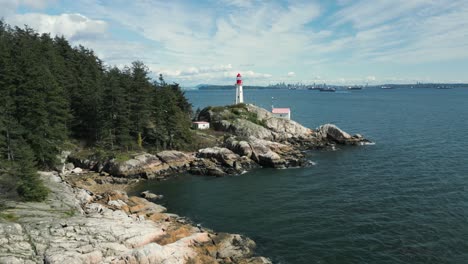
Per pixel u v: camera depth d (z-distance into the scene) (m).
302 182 54.69
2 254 25.48
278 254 31.61
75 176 55.94
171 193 51.09
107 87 65.56
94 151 64.56
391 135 95.94
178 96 93.94
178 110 77.31
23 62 53.06
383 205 42.38
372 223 37.19
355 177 55.91
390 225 36.47
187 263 28.31
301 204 44.31
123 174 57.81
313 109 184.12
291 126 94.81
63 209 36.12
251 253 31.67
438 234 33.97
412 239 33.22
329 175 58.19
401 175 55.38
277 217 40.25
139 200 43.72
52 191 41.16
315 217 39.66
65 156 61.75
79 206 38.69
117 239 30.02
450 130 98.94
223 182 56.41
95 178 55.66
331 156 73.44
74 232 29.89
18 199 35.53
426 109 171.88
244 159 66.88
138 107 69.56
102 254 27.59
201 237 32.09
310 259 30.58
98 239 29.39
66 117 60.84
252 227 37.66
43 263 25.91
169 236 32.41
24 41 66.31
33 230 29.08
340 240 33.75
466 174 53.88
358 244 32.78
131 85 71.88
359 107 193.75
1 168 39.84
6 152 48.53
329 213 40.66
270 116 100.06
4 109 47.22
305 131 94.25
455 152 69.94
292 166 65.62
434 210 39.97
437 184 49.53
